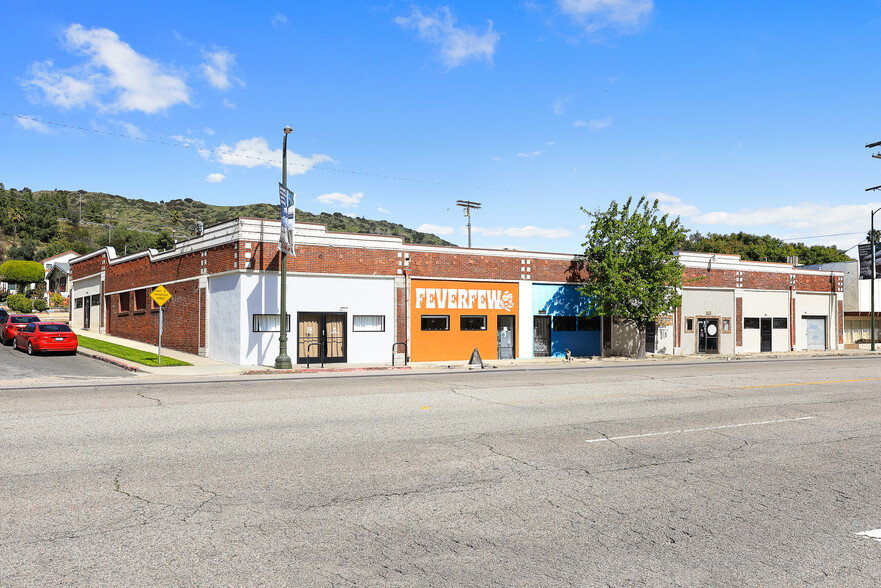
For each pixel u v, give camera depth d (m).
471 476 7.24
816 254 82.12
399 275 27.83
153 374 20.53
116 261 36.81
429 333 28.55
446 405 12.65
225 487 6.71
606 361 30.03
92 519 5.69
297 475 7.20
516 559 4.89
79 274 43.59
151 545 5.09
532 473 7.40
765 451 8.71
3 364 23.58
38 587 4.33
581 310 32.50
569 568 4.74
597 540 5.32
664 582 4.52
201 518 5.73
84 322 42.22
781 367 24.11
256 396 14.06
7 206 154.62
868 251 45.03
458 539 5.30
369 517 5.82
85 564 4.71
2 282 81.19
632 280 30.39
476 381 17.84
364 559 4.86
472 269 29.67
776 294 39.44
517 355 30.61
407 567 4.72
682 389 15.77
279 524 5.61
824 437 9.72
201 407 12.25
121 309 36.34
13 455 8.08
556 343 31.88
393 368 24.19
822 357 33.59
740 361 29.66
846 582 4.57
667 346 35.38
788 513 6.09
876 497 6.63
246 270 24.75
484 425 10.38
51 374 20.61
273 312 25.27
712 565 4.84
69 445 8.67
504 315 30.48
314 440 9.09
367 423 10.51
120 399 13.48
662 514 6.02
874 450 8.84
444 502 6.29
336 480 7.01
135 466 7.55
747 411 12.20
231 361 25.05
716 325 36.97
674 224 30.92
